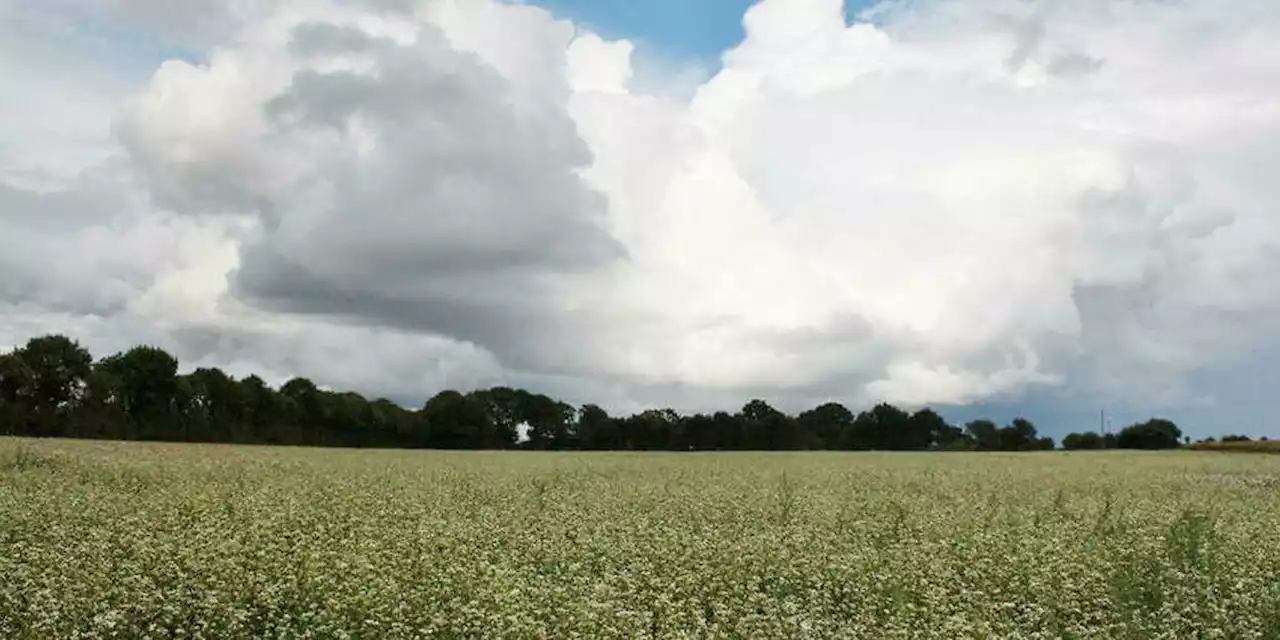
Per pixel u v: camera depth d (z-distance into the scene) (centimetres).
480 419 10606
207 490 2133
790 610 1132
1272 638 1088
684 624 1107
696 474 3288
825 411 12325
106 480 2386
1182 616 1150
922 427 11438
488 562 1360
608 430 10962
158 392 7825
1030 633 1116
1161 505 2212
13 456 2817
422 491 2341
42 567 1246
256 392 8481
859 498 2342
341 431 9162
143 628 1084
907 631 1061
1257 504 2341
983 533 1623
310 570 1220
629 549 1498
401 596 1137
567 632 1031
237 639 1063
